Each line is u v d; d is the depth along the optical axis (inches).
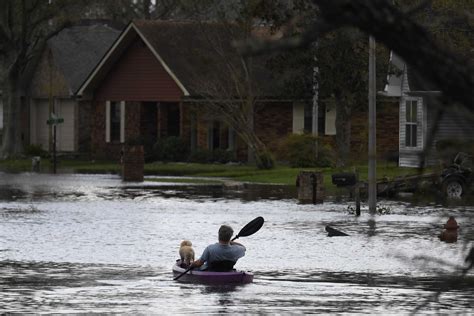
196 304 2380.7
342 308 2330.2
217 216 4276.6
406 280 2743.6
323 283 2696.9
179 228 3880.4
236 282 2679.6
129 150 6220.5
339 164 6427.2
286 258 3147.1
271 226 3927.2
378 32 671.8
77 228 3868.1
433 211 4434.1
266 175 6402.6
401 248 3270.2
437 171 1110.4
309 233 3718.0
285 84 6510.8
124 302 2410.2
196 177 6461.6
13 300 2438.5
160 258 3154.5
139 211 4468.5
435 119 807.1
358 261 3075.8
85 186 5836.6
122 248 3366.1
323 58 6176.2
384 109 7081.7
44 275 2819.9
